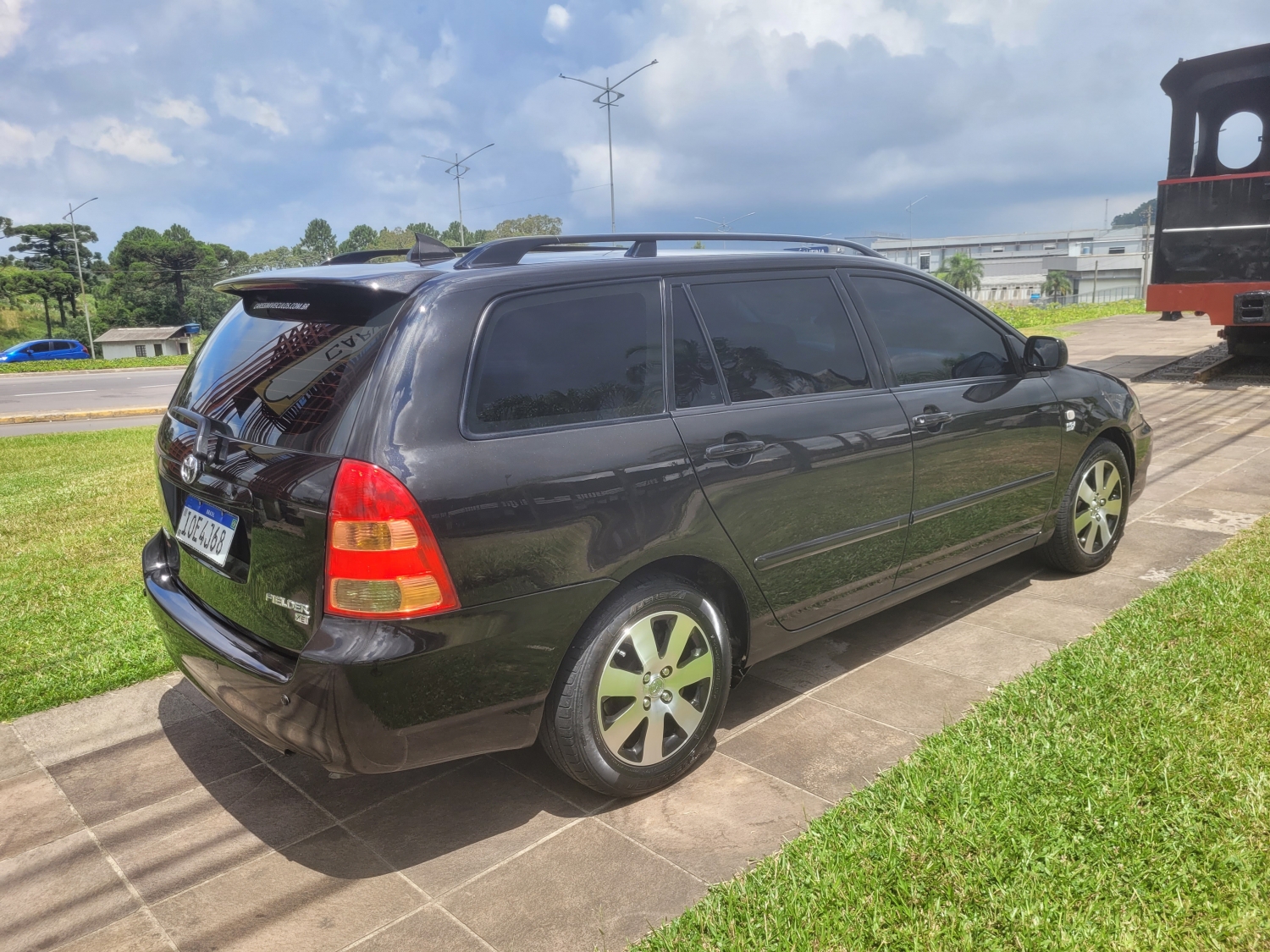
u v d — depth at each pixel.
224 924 2.39
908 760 2.90
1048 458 4.22
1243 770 2.61
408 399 2.40
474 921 2.35
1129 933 2.08
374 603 2.33
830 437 3.22
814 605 3.32
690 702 2.95
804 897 2.26
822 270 3.47
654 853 2.59
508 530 2.46
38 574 5.39
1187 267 11.47
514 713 2.57
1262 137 10.86
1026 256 122.75
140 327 116.12
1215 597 3.90
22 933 2.39
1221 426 8.50
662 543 2.76
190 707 3.67
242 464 2.60
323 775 3.13
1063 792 2.59
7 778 3.18
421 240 3.17
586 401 2.71
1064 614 4.14
